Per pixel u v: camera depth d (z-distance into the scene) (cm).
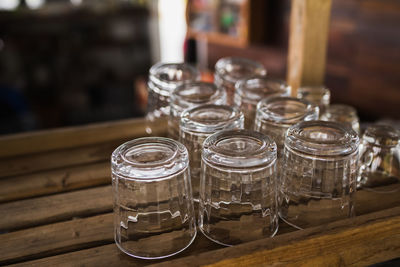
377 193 55
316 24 69
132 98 246
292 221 48
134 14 245
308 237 42
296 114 51
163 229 44
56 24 230
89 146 68
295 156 46
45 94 238
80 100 241
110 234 48
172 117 58
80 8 232
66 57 238
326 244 43
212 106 52
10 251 45
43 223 50
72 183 57
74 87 244
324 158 45
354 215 49
